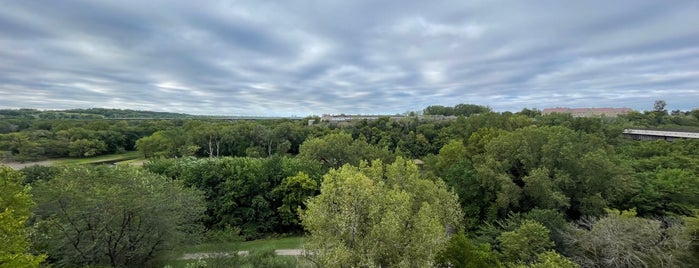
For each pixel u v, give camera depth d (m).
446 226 28.06
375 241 19.62
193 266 24.06
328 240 20.03
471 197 36.75
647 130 75.25
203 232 35.81
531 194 33.91
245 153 82.06
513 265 21.69
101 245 25.34
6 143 66.19
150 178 31.30
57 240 23.88
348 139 63.00
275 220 42.91
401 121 100.75
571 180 34.25
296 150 89.12
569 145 38.25
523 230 25.06
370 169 29.20
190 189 36.62
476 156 43.12
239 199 42.72
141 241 26.81
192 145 79.81
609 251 23.31
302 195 43.22
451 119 108.94
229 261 25.27
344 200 20.28
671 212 32.22
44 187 24.55
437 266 20.09
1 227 14.32
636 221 24.45
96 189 24.33
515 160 39.62
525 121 72.69
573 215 35.25
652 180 37.38
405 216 20.89
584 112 150.12
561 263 19.41
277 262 25.86
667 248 23.39
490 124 70.25
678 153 46.97
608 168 34.16
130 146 89.69
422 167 64.75
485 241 28.64
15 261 14.04
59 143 72.69
